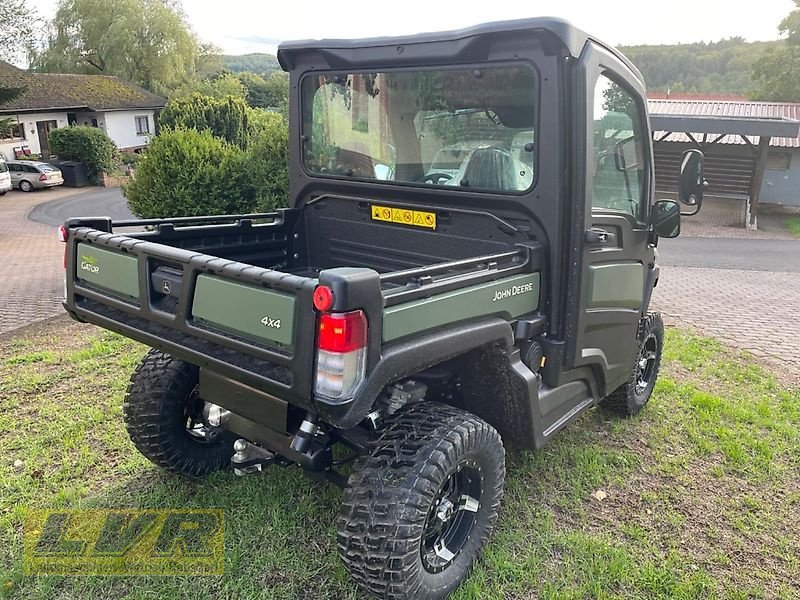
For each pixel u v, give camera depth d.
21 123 33.75
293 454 2.57
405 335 2.28
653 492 3.57
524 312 2.96
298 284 2.10
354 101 3.44
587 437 4.19
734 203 22.44
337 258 3.82
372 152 3.46
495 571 2.84
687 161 3.33
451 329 2.49
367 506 2.36
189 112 12.17
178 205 8.57
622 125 3.32
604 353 3.58
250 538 3.00
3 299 8.36
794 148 20.98
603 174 3.24
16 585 2.71
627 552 3.03
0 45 35.94
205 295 2.40
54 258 12.53
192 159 8.59
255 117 12.58
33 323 6.96
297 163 3.78
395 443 2.49
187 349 2.52
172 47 47.66
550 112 2.80
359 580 2.41
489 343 2.74
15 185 28.67
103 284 2.89
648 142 3.62
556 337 3.11
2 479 3.48
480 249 3.20
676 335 6.83
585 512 3.34
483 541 2.83
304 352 2.10
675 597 2.74
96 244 2.89
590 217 3.02
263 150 8.86
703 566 2.95
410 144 3.31
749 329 7.32
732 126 16.84
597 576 2.83
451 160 3.20
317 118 3.63
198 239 3.43
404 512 2.33
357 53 3.26
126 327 2.79
